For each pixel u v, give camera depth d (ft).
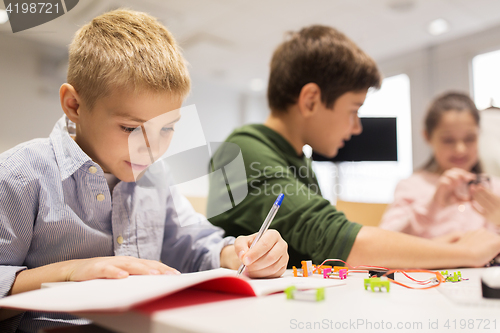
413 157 11.85
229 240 2.35
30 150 1.89
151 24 2.20
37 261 1.86
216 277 1.09
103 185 1.99
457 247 2.14
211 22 9.88
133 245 2.16
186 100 2.19
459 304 1.02
